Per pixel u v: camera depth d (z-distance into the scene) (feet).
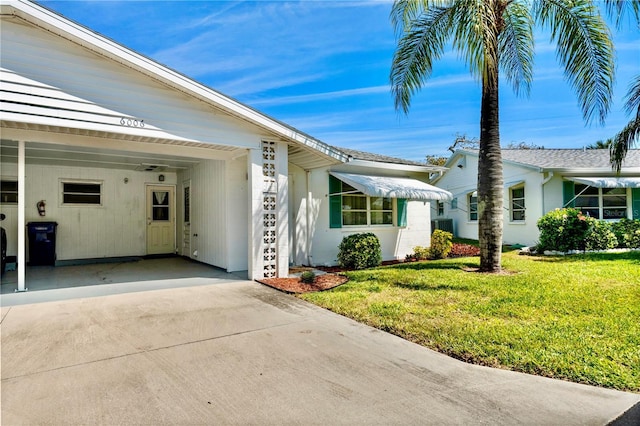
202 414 12.03
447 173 89.71
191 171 50.08
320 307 25.43
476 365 15.92
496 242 35.60
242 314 23.75
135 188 53.06
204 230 46.09
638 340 17.56
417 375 14.93
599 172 61.11
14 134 27.66
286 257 36.22
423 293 27.89
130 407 12.44
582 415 11.87
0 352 17.16
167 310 24.61
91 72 26.27
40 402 12.72
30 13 22.82
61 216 47.52
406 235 53.88
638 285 28.66
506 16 37.52
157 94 29.04
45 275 37.27
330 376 14.83
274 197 35.88
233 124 33.06
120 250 51.72
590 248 51.62
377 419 11.72
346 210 48.19
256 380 14.46
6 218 43.78
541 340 18.01
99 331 20.22
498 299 25.53
